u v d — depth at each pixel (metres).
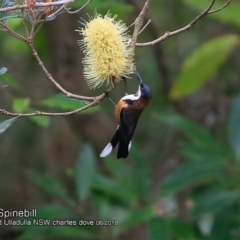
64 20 12.63
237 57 14.53
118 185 9.86
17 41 13.31
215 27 14.51
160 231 8.98
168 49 15.02
